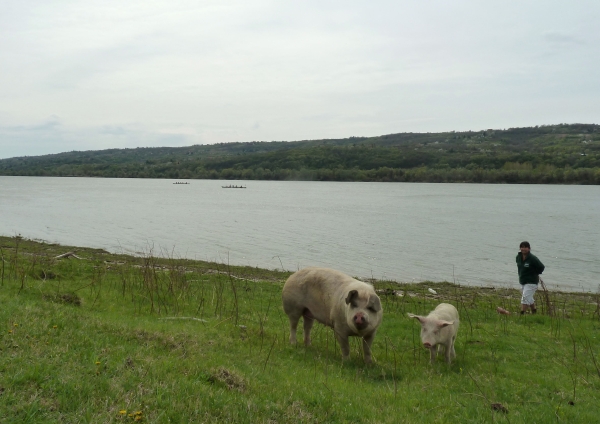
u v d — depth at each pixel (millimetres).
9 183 162875
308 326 11289
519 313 17094
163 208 69812
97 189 126625
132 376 6496
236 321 12477
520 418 7488
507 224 50844
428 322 10352
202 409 5840
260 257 31562
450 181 152500
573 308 19109
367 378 9195
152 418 5500
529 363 10961
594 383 9594
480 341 12594
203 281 19938
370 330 9820
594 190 116562
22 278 13430
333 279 10680
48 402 5496
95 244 35406
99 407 5582
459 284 24438
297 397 6832
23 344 7117
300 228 46781
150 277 16281
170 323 11453
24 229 43406
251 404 6164
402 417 6922
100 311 12039
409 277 26594
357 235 42062
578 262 31359
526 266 16859
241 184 163250
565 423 7441
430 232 44344
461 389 8859
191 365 7445
